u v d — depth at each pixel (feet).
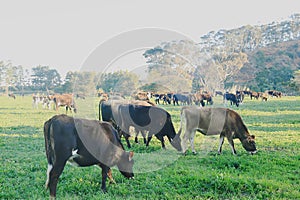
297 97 179.52
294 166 30.94
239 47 290.76
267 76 242.58
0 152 38.04
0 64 312.91
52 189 21.53
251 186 24.18
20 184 25.43
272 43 362.74
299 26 366.84
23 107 122.01
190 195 22.95
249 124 61.72
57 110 98.02
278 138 46.29
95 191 24.27
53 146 21.76
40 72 301.43
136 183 25.94
